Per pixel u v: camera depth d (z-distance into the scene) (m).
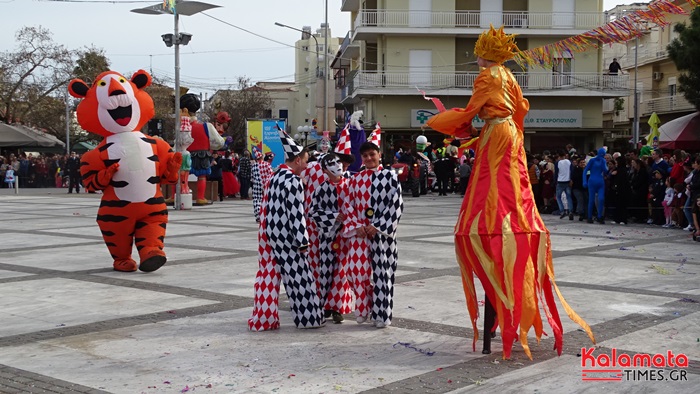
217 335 7.75
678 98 40.12
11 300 9.58
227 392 5.93
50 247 14.81
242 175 31.20
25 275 11.48
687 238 16.11
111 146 11.74
